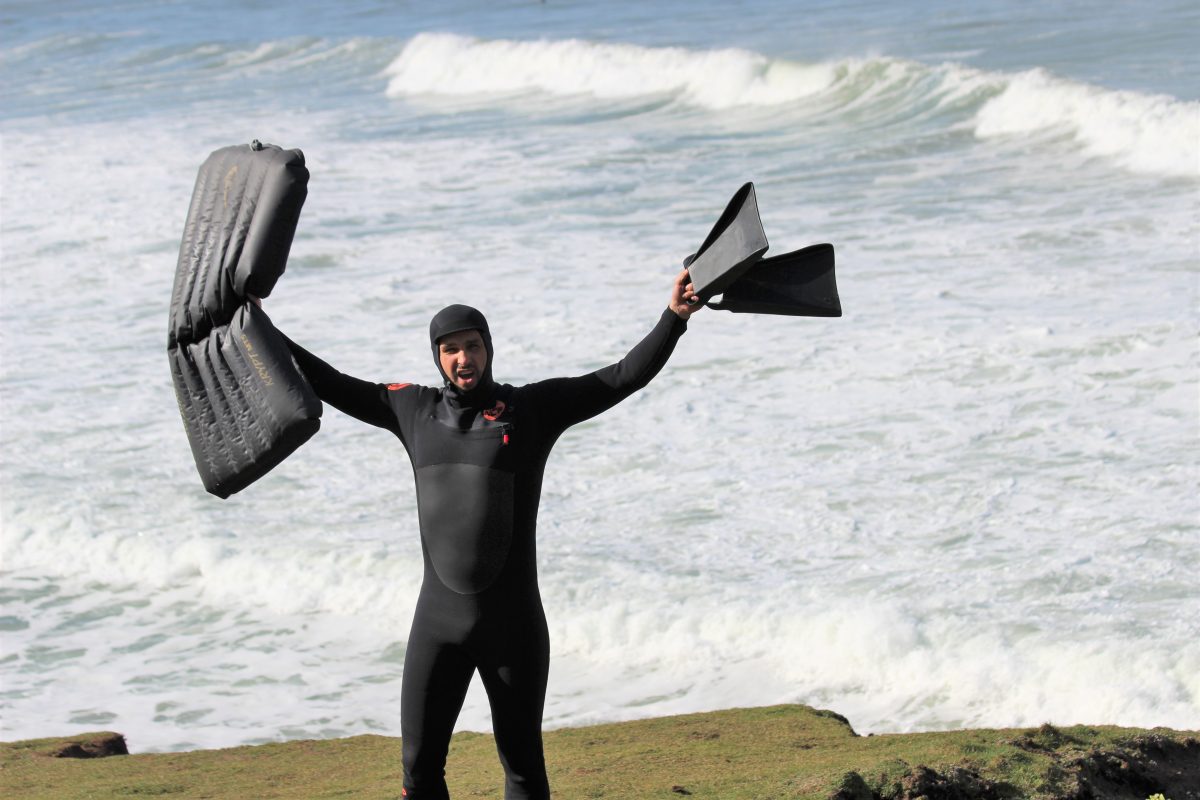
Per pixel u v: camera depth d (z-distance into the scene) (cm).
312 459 2127
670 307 697
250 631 1667
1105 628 1455
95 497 2016
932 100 4275
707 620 1555
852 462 1945
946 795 859
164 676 1569
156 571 1811
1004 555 1641
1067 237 2856
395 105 5325
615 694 1466
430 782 741
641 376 707
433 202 3616
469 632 711
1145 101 3744
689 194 3541
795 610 1548
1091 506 1744
